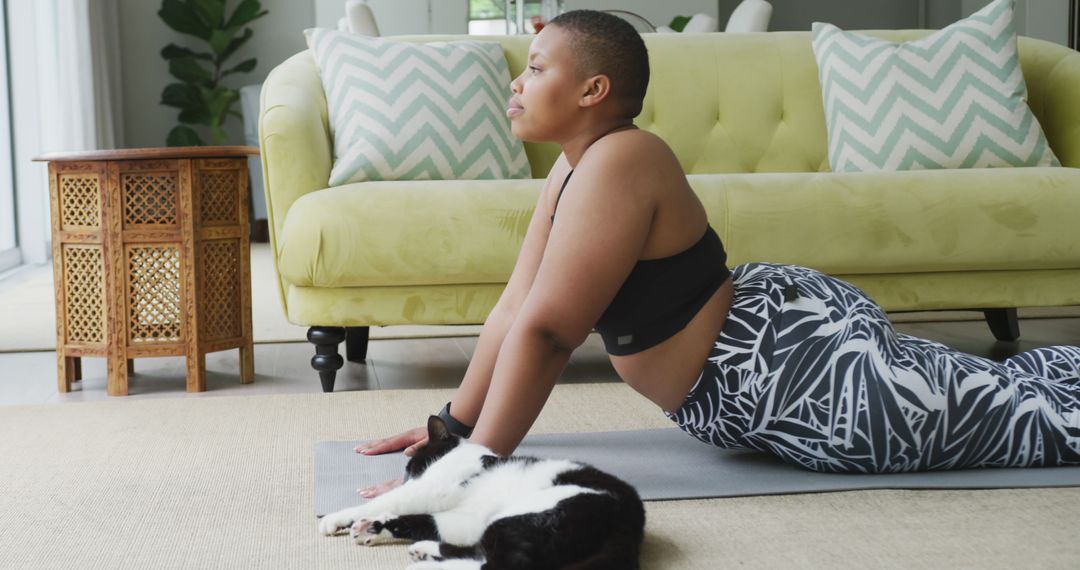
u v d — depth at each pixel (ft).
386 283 7.79
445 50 9.33
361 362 9.42
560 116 4.94
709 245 5.22
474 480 4.24
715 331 5.26
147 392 8.11
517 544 3.66
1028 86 10.07
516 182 8.10
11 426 6.61
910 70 9.52
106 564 4.23
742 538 4.46
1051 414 5.37
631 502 3.90
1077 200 8.36
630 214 4.79
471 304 7.96
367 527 4.32
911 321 11.13
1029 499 4.95
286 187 8.05
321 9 25.16
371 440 6.21
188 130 24.93
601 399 7.32
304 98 8.55
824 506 4.89
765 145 10.06
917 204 8.23
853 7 30.83
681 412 5.49
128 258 7.93
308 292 7.81
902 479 5.26
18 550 4.40
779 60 10.21
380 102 8.83
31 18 17.80
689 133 9.97
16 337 10.68
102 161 7.81
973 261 8.34
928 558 4.20
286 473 5.53
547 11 25.52
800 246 8.16
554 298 4.80
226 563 4.22
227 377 8.72
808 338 5.24
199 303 8.04
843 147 9.49
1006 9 9.77
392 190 7.82
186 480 5.41
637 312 5.14
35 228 18.11
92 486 5.31
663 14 25.68
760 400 5.24
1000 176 8.45
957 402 5.26
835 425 5.22
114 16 24.12
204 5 24.71
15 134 17.87
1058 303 8.56
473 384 5.54
